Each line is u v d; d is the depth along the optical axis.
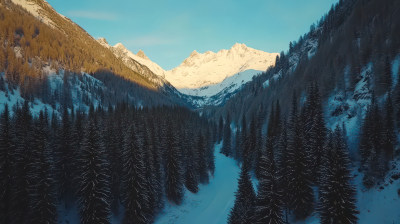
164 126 63.69
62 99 127.81
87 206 30.48
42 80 127.50
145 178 40.31
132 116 78.19
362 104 57.34
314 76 94.31
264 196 29.48
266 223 29.02
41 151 29.86
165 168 50.69
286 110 88.94
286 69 161.38
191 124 102.81
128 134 38.03
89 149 31.19
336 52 99.19
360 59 72.69
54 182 33.03
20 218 28.84
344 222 27.64
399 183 33.56
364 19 100.69
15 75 113.50
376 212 33.44
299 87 96.00
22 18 182.50
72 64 176.00
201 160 65.75
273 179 29.84
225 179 72.75
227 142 103.62
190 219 45.94
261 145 62.22
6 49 134.00
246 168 37.84
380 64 59.00
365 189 37.47
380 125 41.41
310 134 47.78
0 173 28.66
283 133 45.69
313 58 116.19
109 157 39.41
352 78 68.31
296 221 36.97
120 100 181.00
